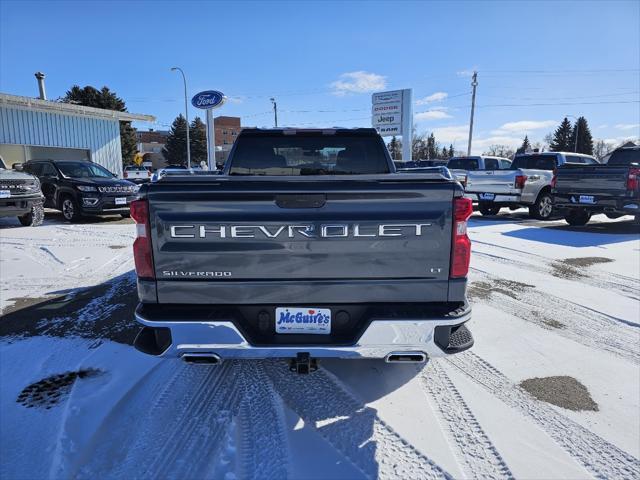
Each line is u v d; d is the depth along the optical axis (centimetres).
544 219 1194
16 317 429
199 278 240
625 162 1064
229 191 231
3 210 959
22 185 1002
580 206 960
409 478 217
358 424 260
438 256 238
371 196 232
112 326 407
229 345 239
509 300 491
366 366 333
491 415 271
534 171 1161
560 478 220
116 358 341
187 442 240
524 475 221
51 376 312
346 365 335
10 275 591
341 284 239
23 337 380
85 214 1134
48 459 227
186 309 243
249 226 233
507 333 399
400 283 240
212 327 237
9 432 248
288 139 388
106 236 905
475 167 1471
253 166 388
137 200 236
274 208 233
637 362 345
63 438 241
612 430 259
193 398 284
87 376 312
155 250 238
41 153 1859
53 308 455
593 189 942
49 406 274
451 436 250
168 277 241
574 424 264
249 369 325
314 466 223
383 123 2050
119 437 243
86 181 1123
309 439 245
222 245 236
